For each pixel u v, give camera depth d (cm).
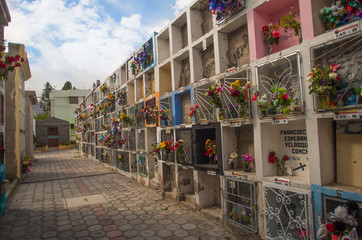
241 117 426
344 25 289
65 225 527
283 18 373
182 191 650
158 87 744
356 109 275
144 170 874
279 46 420
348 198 285
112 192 805
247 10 427
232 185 463
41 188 902
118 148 1191
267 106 373
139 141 910
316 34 327
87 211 617
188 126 597
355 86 280
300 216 336
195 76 581
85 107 2158
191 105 583
